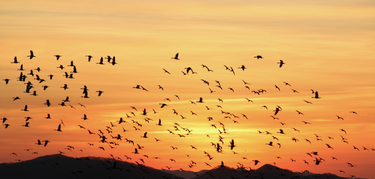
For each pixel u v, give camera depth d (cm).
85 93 10350
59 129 10869
